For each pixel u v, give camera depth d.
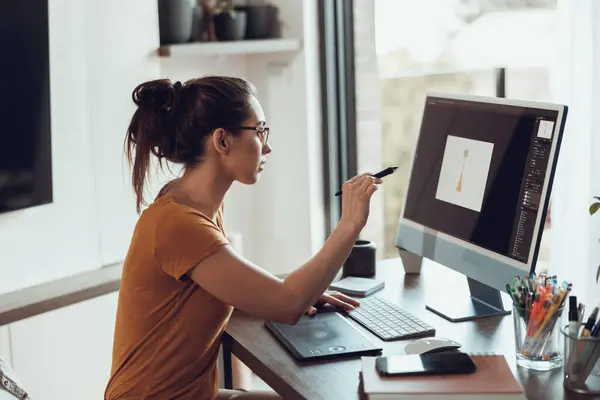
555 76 2.60
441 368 1.58
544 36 2.72
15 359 2.57
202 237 1.73
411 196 2.20
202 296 1.80
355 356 1.75
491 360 1.64
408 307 2.02
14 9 2.61
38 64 2.70
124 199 3.02
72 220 2.88
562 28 2.52
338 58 3.42
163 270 1.77
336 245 1.76
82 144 2.88
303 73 3.36
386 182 3.38
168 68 3.26
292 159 3.48
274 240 3.62
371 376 1.58
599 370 1.51
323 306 2.03
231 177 1.86
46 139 2.76
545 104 1.79
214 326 1.85
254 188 3.65
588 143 2.46
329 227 3.52
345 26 3.39
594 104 2.40
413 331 1.84
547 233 2.86
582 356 1.51
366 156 3.43
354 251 2.26
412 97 3.21
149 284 1.79
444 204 2.07
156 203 1.82
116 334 1.90
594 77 2.39
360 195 1.78
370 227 3.43
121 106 2.96
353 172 3.47
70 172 2.86
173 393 1.84
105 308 2.80
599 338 1.50
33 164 2.73
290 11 3.36
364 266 2.27
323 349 1.76
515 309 1.65
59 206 2.85
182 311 1.80
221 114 1.79
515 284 1.68
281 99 3.47
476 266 1.94
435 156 2.12
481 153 1.96
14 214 2.73
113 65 2.92
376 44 3.29
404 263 2.28
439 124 2.12
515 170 1.85
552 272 2.60
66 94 2.82
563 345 1.61
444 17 3.02
